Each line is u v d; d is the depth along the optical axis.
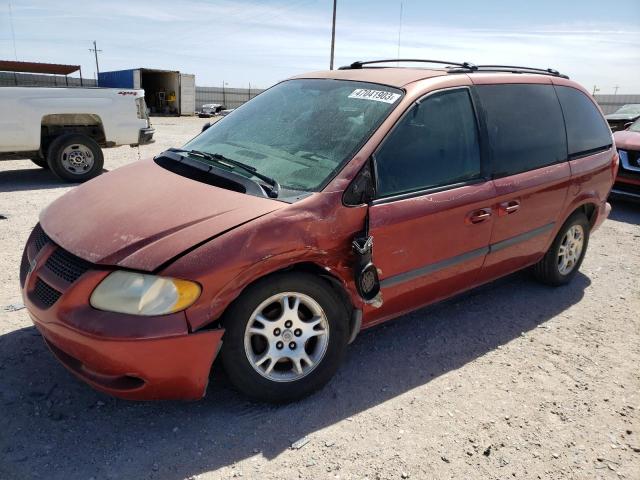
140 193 2.97
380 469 2.49
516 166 3.83
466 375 3.32
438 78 3.50
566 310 4.37
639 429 2.91
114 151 13.06
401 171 3.16
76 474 2.34
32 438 2.52
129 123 9.44
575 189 4.36
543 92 4.25
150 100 39.28
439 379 3.25
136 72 35.03
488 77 3.83
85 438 2.55
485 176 3.60
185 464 2.44
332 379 3.17
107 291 2.40
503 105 3.84
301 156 3.12
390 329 3.85
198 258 2.44
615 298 4.69
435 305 4.30
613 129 13.74
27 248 3.04
